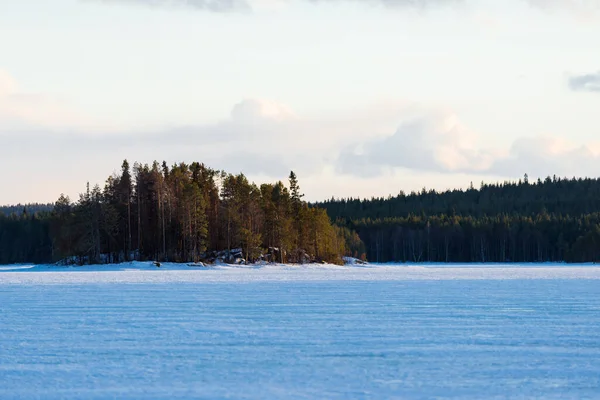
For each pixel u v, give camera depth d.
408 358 50.41
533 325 68.25
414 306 89.31
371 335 61.59
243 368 47.19
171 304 93.81
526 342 57.22
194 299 102.69
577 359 49.75
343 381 43.31
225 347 55.47
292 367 47.44
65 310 86.19
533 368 46.72
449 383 42.59
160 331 64.94
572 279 175.38
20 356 51.78
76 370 46.62
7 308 89.31
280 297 106.31
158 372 45.97
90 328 67.38
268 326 68.25
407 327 67.06
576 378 43.72
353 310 84.12
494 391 40.62
